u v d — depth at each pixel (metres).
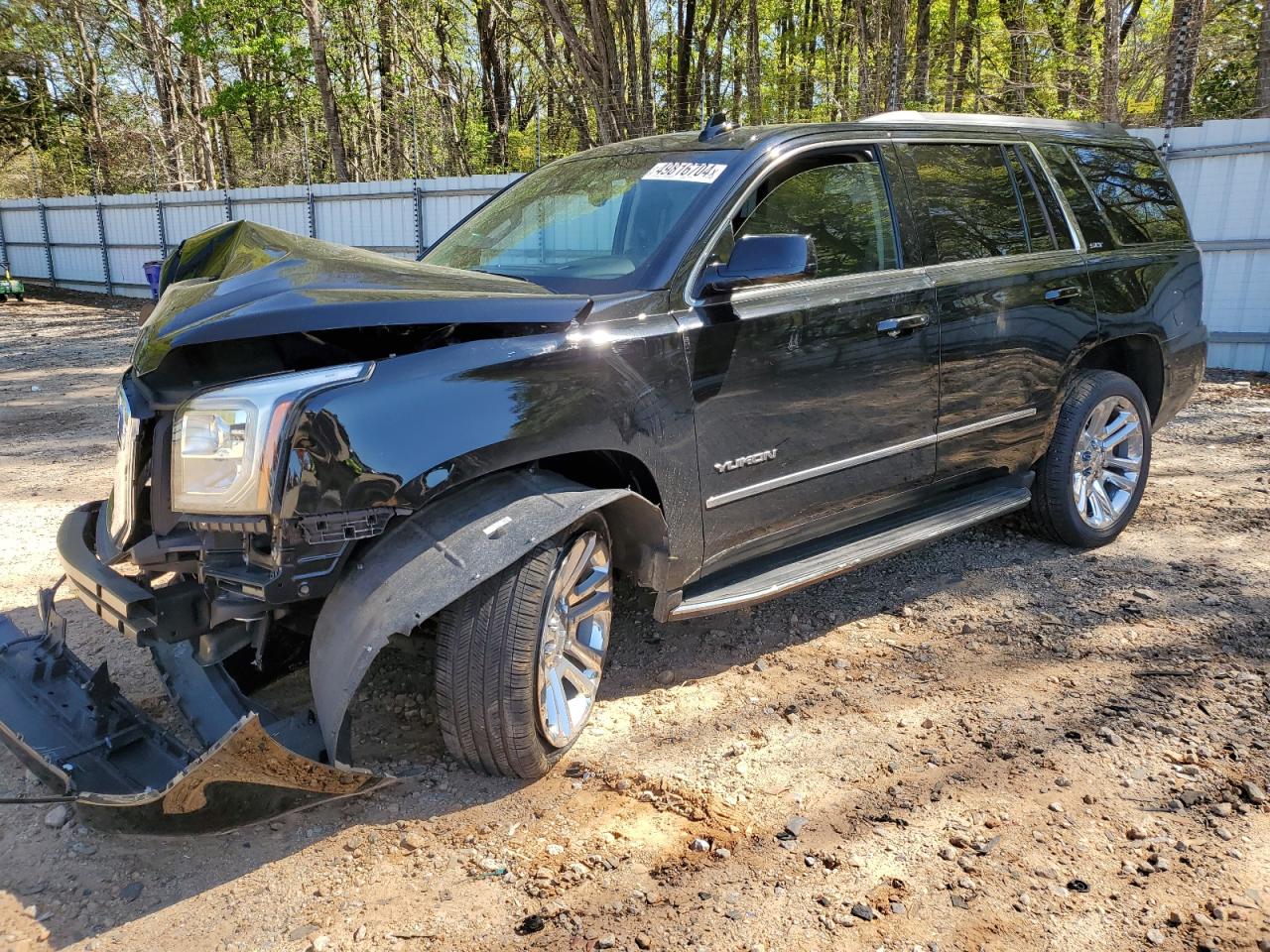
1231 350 10.51
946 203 4.15
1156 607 4.19
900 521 4.14
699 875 2.50
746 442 3.33
